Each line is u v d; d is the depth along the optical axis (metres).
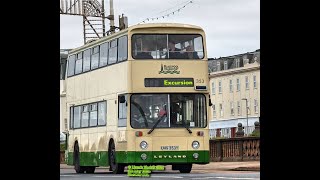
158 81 26.36
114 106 27.59
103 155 28.64
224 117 133.00
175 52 26.66
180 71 26.58
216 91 135.50
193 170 32.41
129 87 26.27
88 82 30.55
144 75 26.36
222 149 44.78
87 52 30.88
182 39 26.77
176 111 26.31
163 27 26.62
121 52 27.12
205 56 26.81
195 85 26.48
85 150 30.84
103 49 28.98
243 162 40.84
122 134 26.64
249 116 125.62
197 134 26.27
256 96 123.75
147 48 26.56
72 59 32.84
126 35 26.73
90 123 30.22
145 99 26.31
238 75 128.75
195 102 26.45
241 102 127.75
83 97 31.16
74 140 32.25
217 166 36.38
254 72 124.38
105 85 28.61
